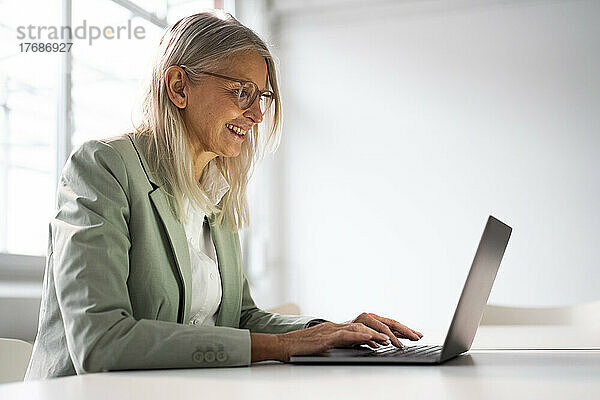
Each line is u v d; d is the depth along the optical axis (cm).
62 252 118
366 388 69
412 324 471
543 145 458
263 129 169
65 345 127
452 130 477
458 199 471
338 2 504
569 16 459
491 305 274
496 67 472
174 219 137
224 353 103
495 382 74
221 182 159
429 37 488
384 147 490
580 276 443
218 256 156
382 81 495
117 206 125
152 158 141
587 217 445
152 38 395
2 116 292
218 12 157
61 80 322
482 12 477
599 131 448
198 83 146
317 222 496
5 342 146
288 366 101
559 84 458
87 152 131
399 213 482
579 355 126
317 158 502
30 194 304
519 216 458
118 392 67
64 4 326
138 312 128
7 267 283
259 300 497
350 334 109
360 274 485
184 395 64
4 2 295
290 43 516
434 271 471
